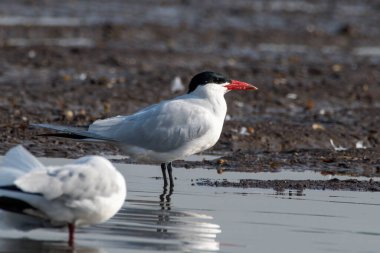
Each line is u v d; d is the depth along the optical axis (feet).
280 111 68.64
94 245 29.71
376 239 32.07
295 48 109.09
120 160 48.55
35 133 53.31
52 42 97.50
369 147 55.52
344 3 156.35
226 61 93.50
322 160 50.06
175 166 47.55
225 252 29.55
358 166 49.03
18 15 114.01
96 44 98.32
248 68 88.53
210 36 111.86
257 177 45.03
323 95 76.13
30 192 27.89
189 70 84.84
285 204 38.24
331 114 67.36
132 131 42.11
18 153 28.96
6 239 30.12
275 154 51.60
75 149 50.42
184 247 29.94
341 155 51.49
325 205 38.29
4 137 51.67
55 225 30.40
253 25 124.98
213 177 44.57
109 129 42.24
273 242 31.14
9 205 28.35
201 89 44.01
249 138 56.44
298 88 78.18
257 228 33.27
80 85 72.59
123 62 86.89
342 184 43.55
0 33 99.04
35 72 78.13
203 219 34.45
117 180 30.07
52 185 28.32
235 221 34.32
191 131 42.47
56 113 60.90
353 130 61.05
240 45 107.65
